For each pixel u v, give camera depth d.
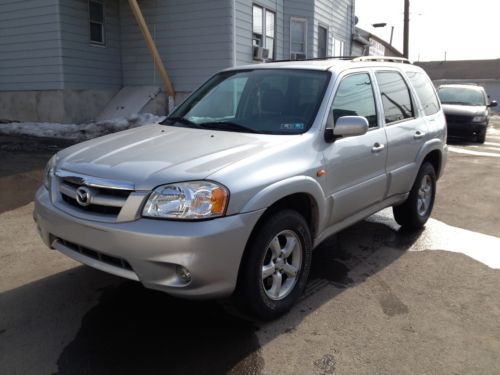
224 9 13.09
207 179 2.95
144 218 2.92
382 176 4.54
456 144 14.66
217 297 3.05
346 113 4.14
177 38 13.91
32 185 7.25
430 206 5.76
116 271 3.04
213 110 4.47
